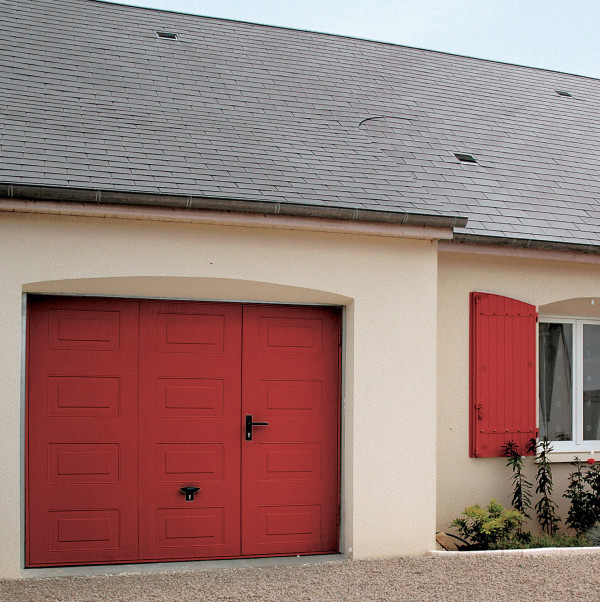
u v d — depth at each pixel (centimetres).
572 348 958
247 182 730
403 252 764
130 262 682
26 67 891
